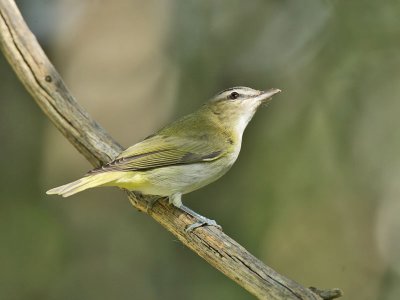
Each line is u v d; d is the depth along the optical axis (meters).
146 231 14.13
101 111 14.53
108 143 9.89
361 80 14.53
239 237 13.60
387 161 15.49
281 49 14.55
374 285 15.50
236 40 14.44
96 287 13.48
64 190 8.53
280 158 14.39
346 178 14.82
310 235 14.78
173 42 14.56
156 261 13.80
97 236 13.96
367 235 15.45
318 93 14.51
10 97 13.77
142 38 14.62
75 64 14.54
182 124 9.91
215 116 10.07
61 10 14.40
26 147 13.85
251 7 14.49
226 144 9.81
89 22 14.59
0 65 13.68
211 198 13.80
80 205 14.08
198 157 9.48
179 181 9.32
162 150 9.30
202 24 14.48
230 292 12.95
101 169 8.83
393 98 14.81
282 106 14.59
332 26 14.44
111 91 14.59
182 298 13.39
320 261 14.86
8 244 12.97
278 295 7.70
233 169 14.10
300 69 14.57
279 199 14.13
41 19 14.29
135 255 13.91
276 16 14.57
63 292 13.14
